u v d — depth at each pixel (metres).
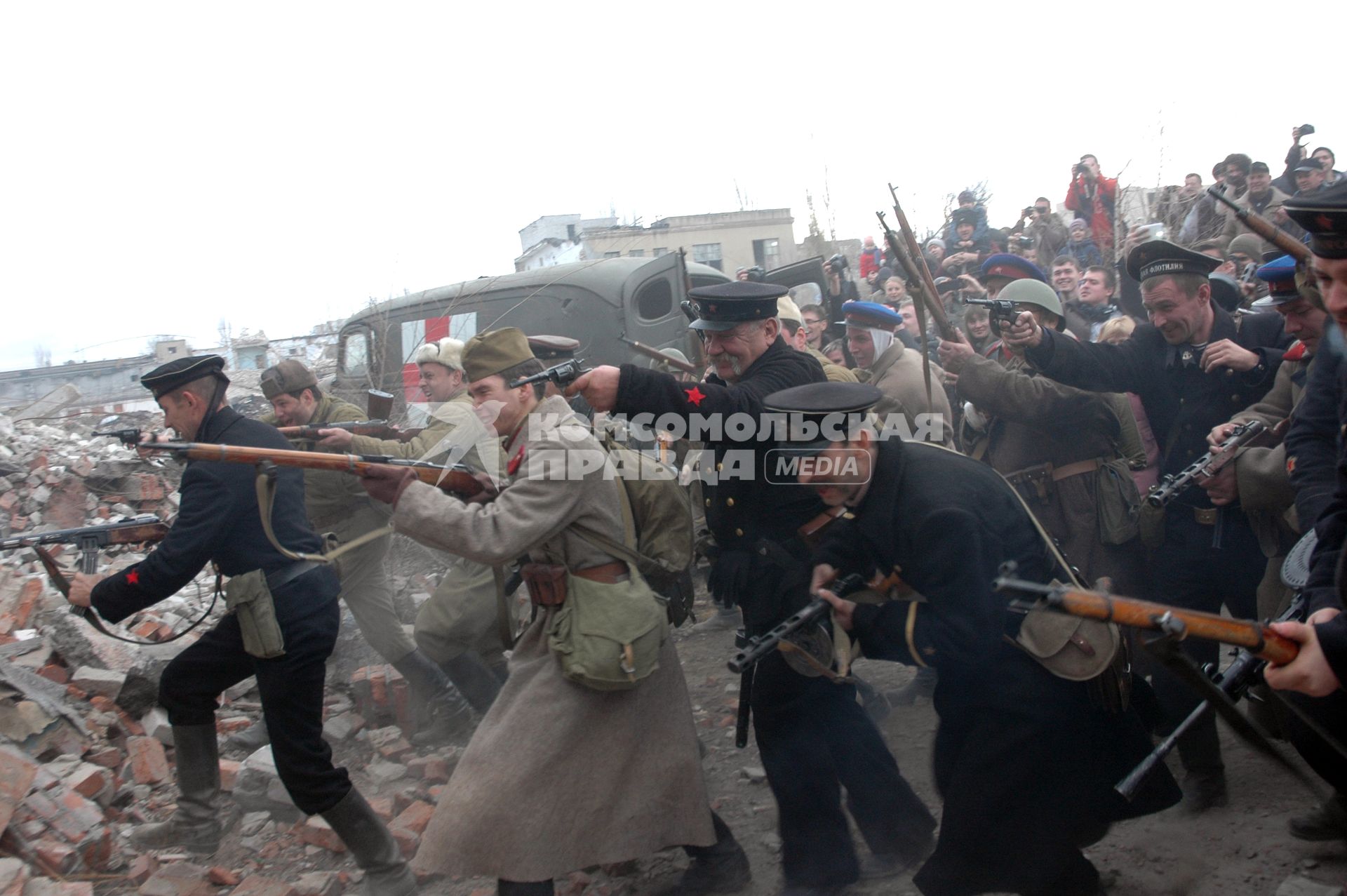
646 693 2.99
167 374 3.23
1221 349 3.41
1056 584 1.68
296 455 2.85
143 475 7.34
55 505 7.03
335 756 4.42
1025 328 3.76
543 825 2.79
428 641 4.32
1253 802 3.34
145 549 6.84
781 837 3.17
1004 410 3.97
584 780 2.86
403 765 4.23
